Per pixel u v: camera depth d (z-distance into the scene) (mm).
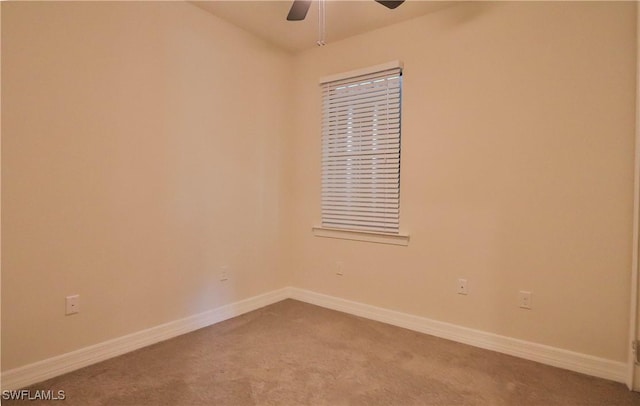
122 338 2393
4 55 1848
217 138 2965
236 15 2891
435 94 2768
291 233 3691
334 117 3338
